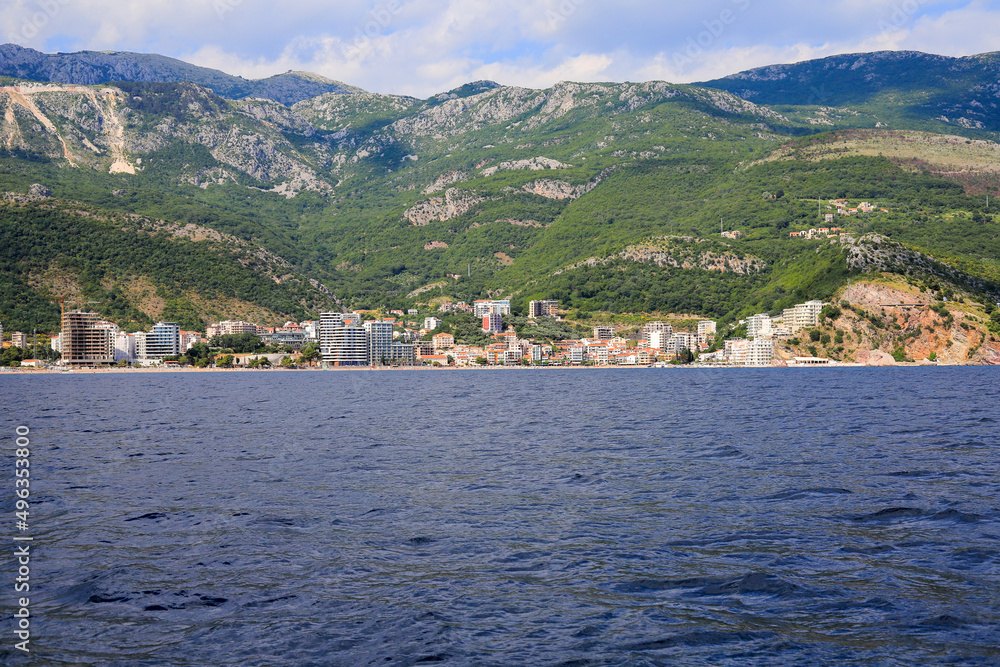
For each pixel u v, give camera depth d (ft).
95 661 85.40
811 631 92.07
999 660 83.82
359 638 90.99
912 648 87.04
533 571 113.91
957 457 216.74
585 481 184.85
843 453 227.20
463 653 86.94
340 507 156.66
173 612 99.19
